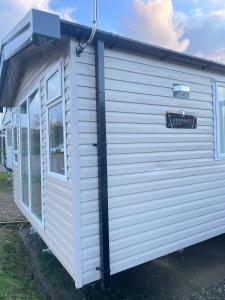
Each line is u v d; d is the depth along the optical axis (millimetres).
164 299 3383
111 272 3189
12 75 5258
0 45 3512
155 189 3623
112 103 3213
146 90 3521
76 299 3434
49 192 3945
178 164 3893
